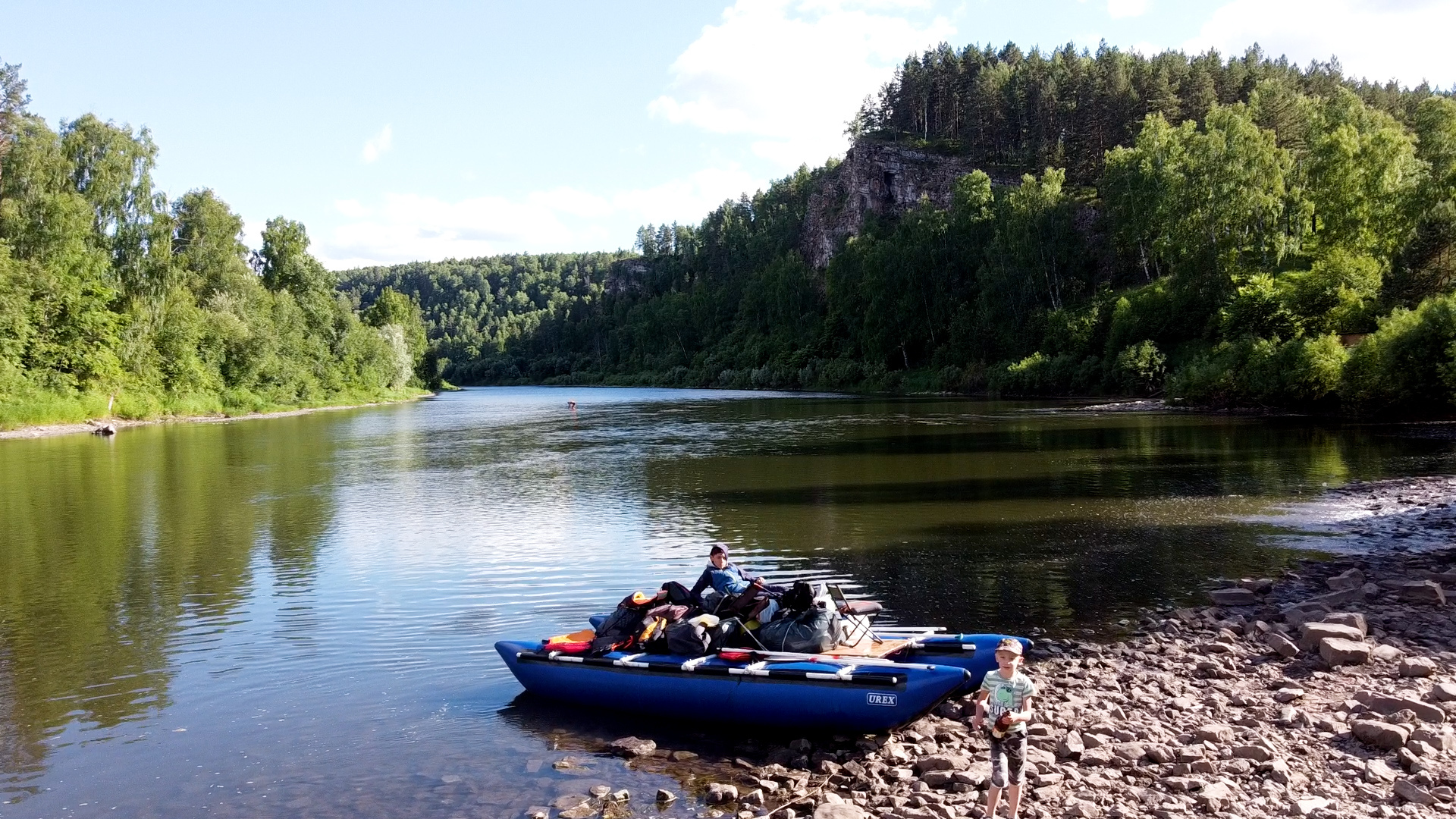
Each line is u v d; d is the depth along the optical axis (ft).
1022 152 430.61
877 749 26.03
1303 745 24.27
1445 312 120.67
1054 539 54.39
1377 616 35.94
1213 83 388.37
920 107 507.71
